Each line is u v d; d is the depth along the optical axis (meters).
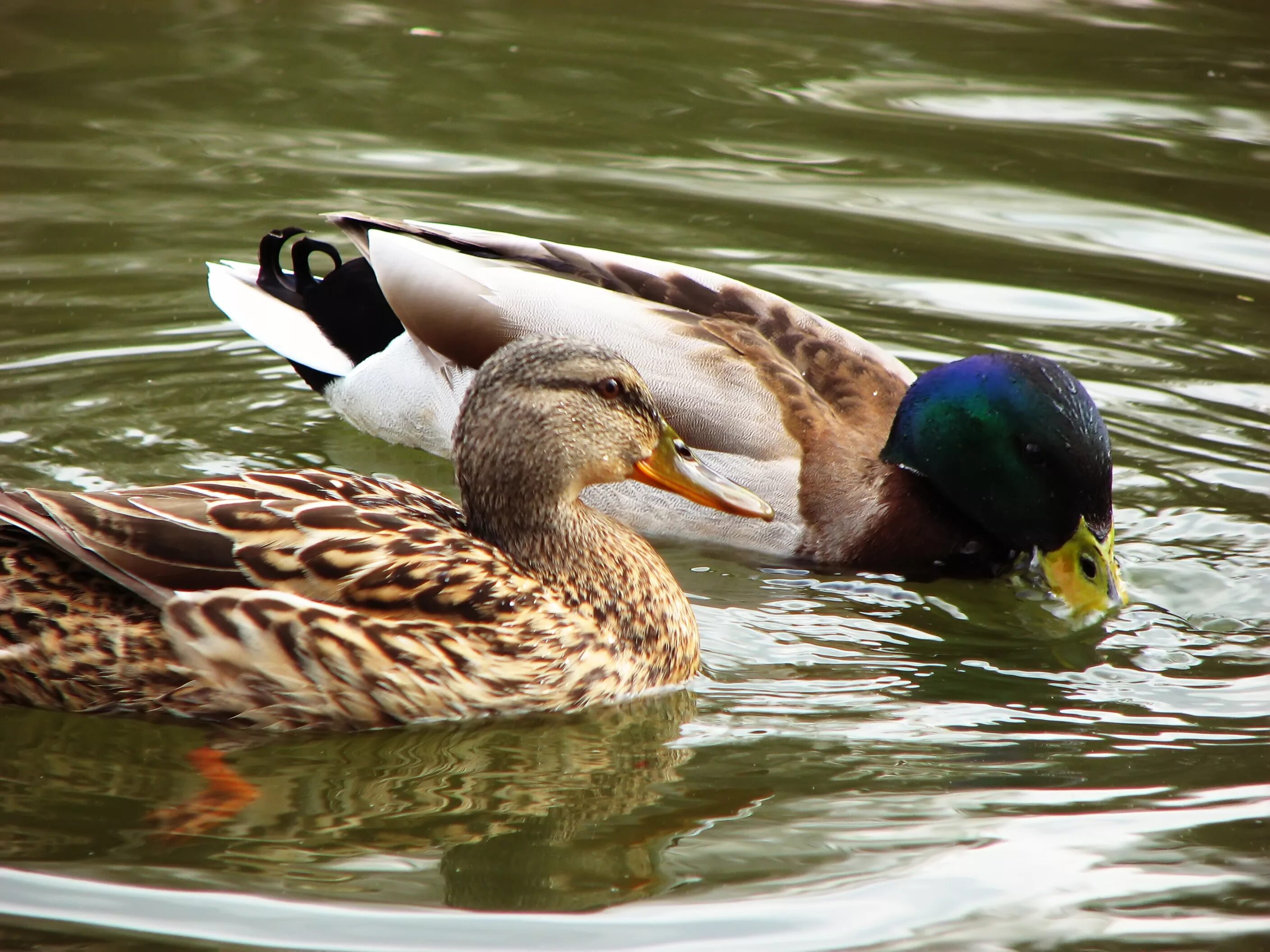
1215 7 23.56
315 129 18.91
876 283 15.55
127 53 21.12
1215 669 9.99
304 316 13.66
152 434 12.68
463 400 11.50
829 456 11.70
